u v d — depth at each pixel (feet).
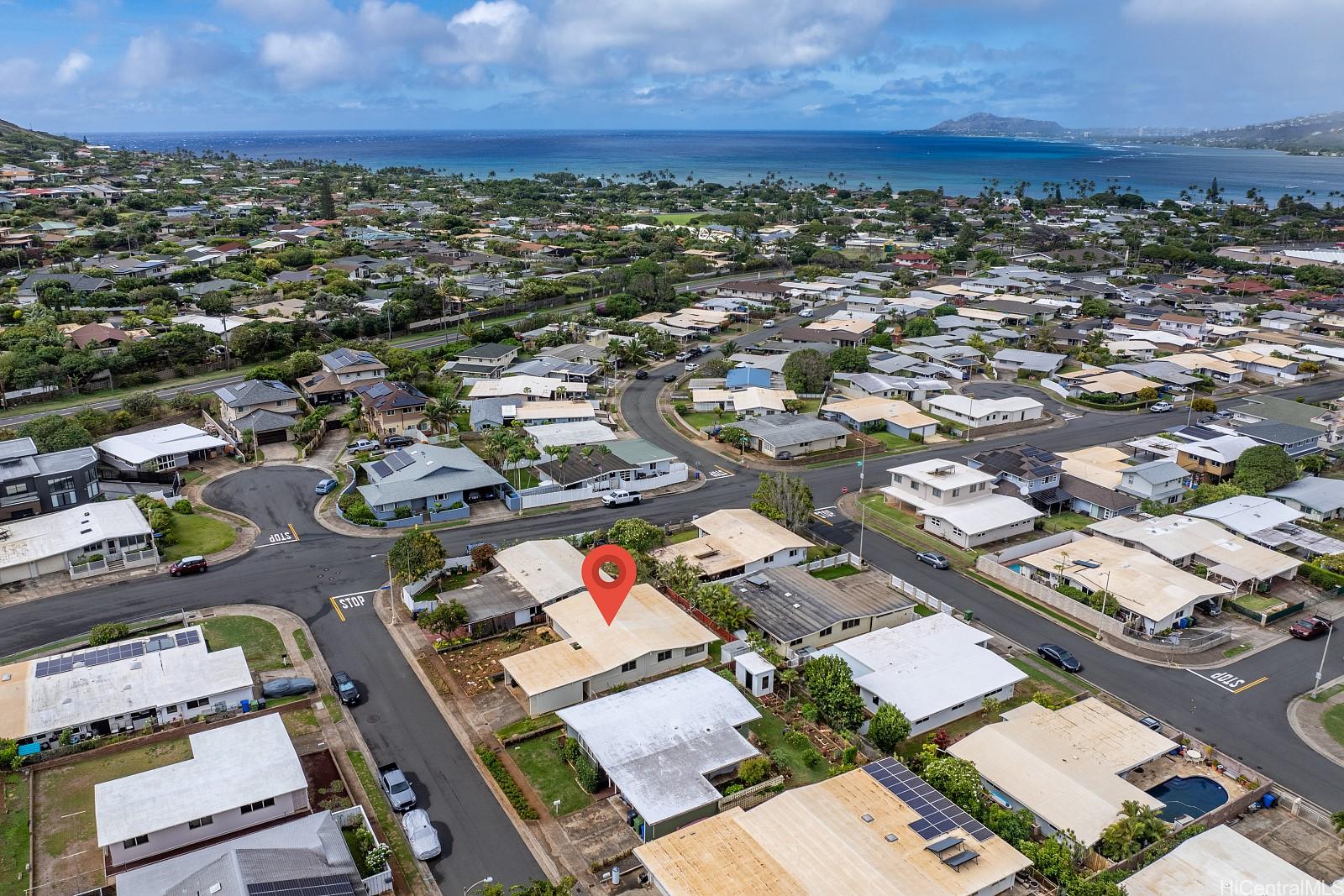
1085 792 170.09
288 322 552.00
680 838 153.38
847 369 501.15
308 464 361.92
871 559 288.10
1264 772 187.32
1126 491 332.39
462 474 326.85
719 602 235.40
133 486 325.21
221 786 165.48
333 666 220.64
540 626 241.14
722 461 375.04
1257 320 647.56
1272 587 269.03
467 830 167.53
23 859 156.56
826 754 192.24
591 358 512.22
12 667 205.05
